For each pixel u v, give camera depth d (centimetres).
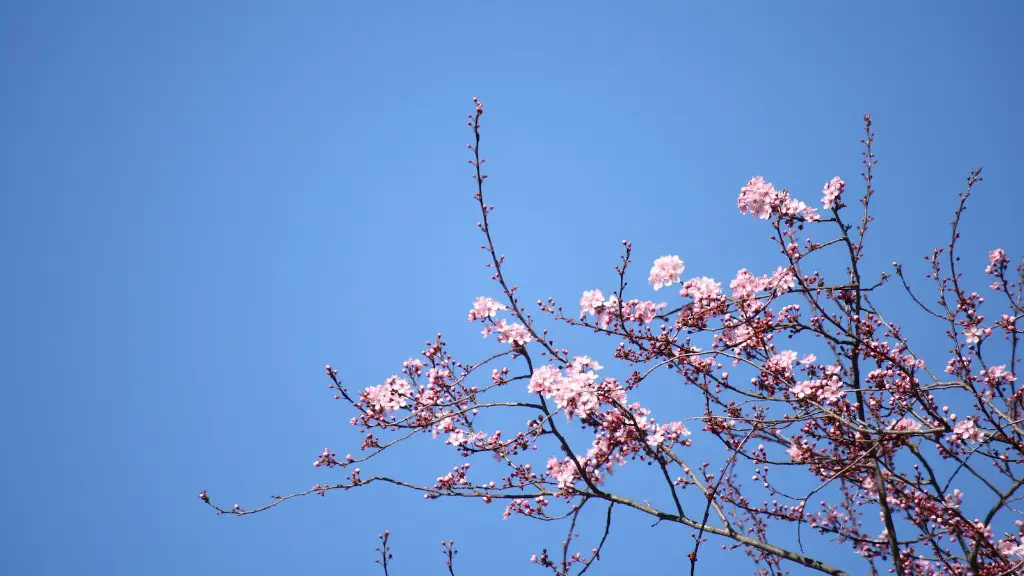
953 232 650
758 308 566
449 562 657
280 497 605
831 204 561
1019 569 544
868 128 609
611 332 589
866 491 699
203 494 594
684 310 581
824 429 614
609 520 610
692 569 565
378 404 611
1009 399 609
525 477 624
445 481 623
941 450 575
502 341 612
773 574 692
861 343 573
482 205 608
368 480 612
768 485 668
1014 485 547
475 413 645
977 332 620
